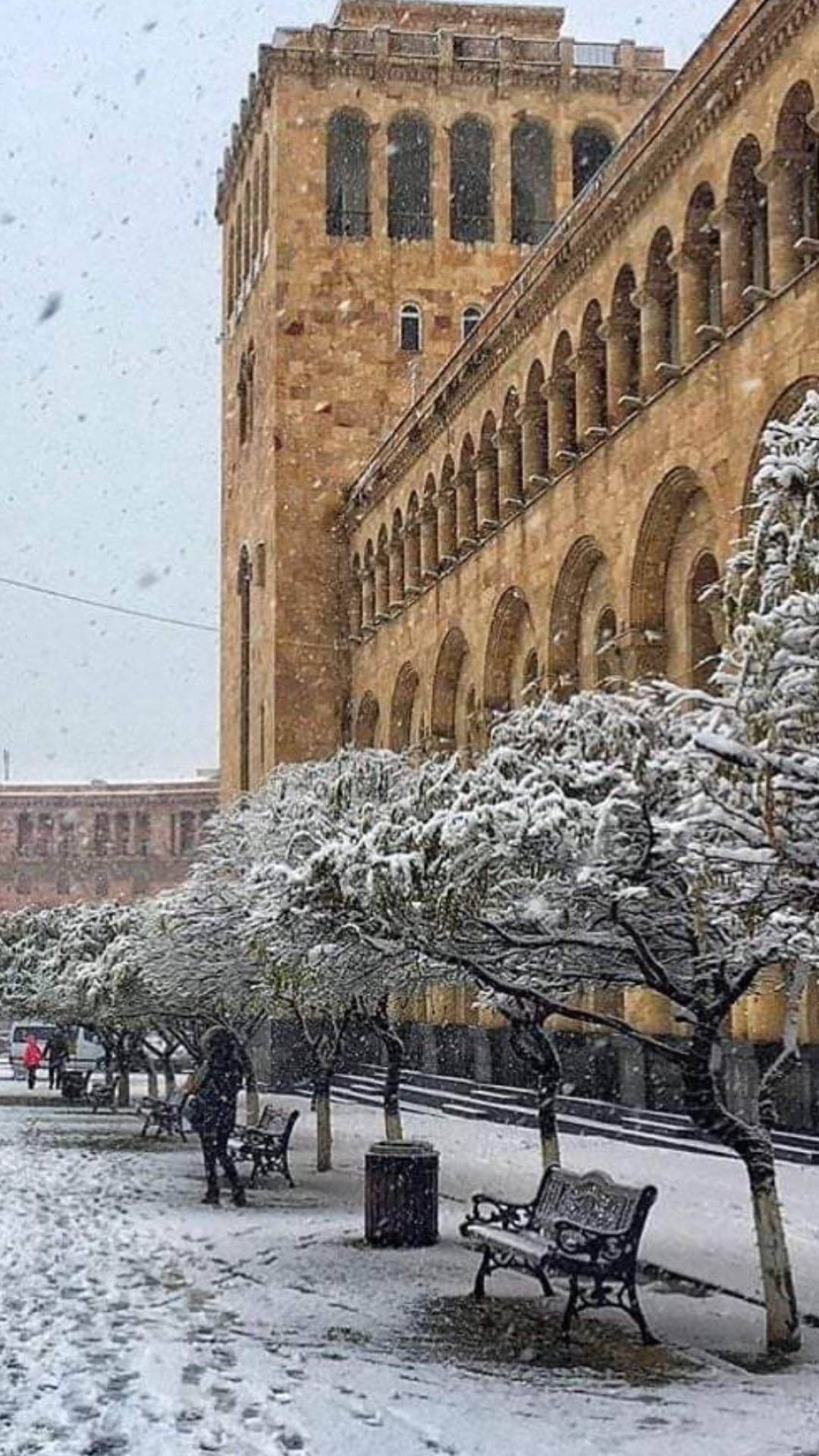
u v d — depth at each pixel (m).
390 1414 10.63
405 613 48.81
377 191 58.28
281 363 57.69
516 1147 28.33
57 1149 31.16
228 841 28.05
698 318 29.53
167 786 113.38
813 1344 12.69
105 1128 37.12
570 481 34.81
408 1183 17.92
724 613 12.36
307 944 17.31
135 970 28.72
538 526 36.72
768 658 10.51
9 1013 49.88
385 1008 24.20
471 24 62.44
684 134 29.48
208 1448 9.83
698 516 29.66
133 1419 10.50
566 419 36.03
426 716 45.81
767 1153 12.76
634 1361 12.18
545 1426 10.29
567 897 13.26
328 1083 26.31
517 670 39.66
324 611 57.06
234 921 25.88
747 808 11.51
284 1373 11.80
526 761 13.34
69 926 44.31
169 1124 33.94
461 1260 16.97
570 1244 14.05
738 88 27.56
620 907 12.88
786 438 11.44
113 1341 12.95
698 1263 15.91
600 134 59.34
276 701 56.47
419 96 58.69
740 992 12.90
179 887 30.61
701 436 28.52
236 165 66.31
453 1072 43.91
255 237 62.22
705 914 12.33
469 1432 10.17
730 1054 26.34
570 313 35.41
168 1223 19.97
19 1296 14.95
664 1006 30.28
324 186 58.34
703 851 11.46
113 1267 16.62
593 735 13.82
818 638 10.41
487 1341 12.95
